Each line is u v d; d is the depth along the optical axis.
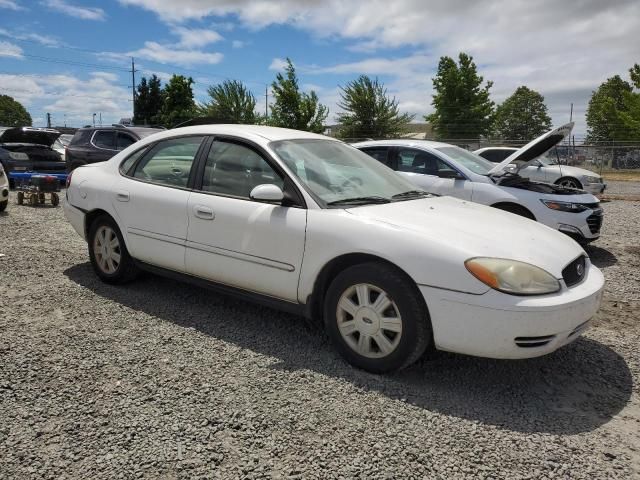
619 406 3.18
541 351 3.17
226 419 2.89
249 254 3.96
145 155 4.92
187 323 4.30
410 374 3.51
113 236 5.06
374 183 4.32
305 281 3.71
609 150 26.34
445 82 40.25
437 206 4.05
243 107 45.25
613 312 4.93
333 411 3.01
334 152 4.54
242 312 4.58
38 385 3.23
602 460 2.62
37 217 9.40
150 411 2.96
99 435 2.73
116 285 5.17
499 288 3.10
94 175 5.24
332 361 3.67
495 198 7.12
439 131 41.28
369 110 41.97
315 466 2.52
